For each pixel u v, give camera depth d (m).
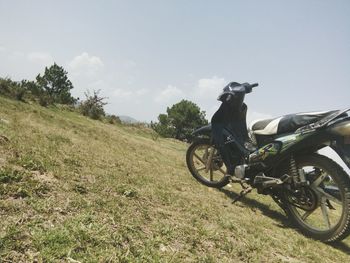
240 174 4.25
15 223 2.03
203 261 2.25
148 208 2.96
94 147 5.31
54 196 2.58
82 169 3.54
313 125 3.54
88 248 1.96
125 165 4.48
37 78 30.50
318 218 4.54
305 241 3.34
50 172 3.10
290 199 3.79
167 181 4.35
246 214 3.88
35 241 1.89
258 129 4.20
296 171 3.70
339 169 3.36
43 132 5.27
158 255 2.13
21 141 3.98
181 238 2.53
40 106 14.51
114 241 2.14
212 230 2.85
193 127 41.03
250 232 3.15
